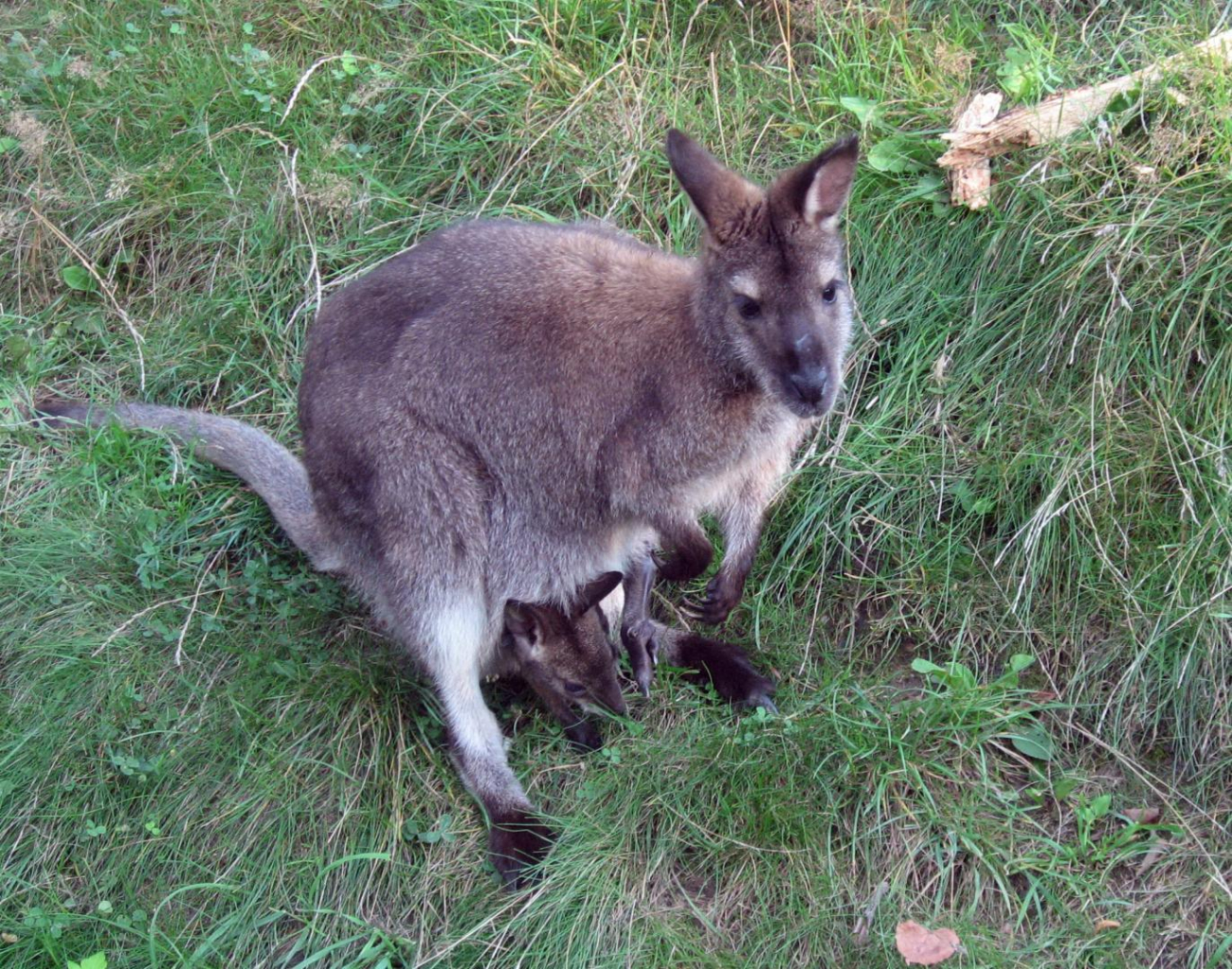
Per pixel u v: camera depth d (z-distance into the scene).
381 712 2.28
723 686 2.29
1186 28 2.44
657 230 2.53
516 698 2.34
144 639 2.33
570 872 2.17
